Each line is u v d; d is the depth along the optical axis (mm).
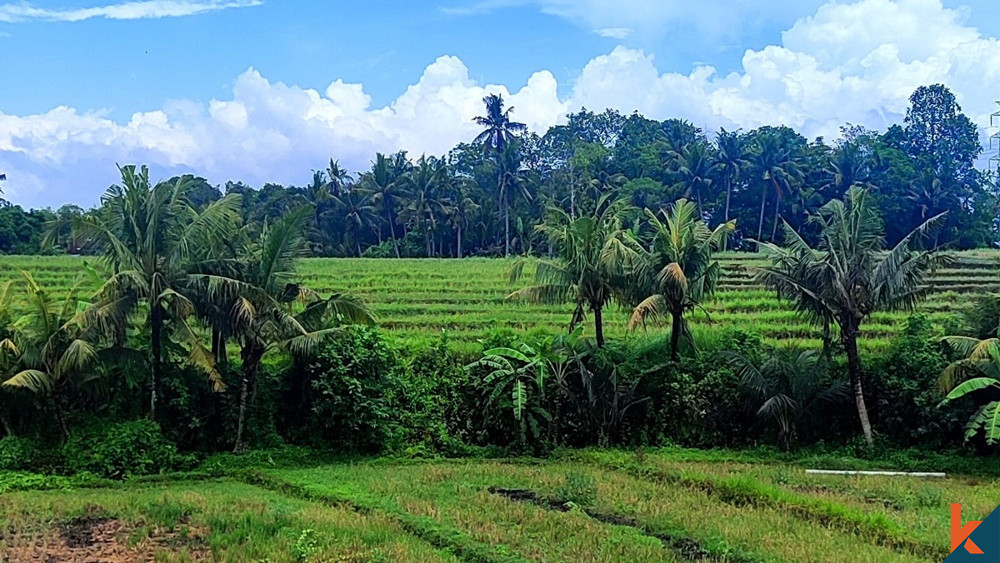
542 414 25844
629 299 27469
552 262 27859
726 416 27141
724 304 38656
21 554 13891
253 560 13219
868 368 27281
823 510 16438
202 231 23062
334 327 25203
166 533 15086
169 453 22469
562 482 20125
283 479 20703
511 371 25922
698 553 13930
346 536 14203
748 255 52656
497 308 38375
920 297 26375
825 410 26969
